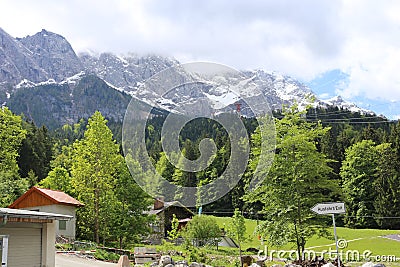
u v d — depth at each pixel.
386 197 54.62
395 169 55.84
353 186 57.22
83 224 32.91
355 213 56.50
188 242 29.84
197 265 17.48
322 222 19.83
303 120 21.08
